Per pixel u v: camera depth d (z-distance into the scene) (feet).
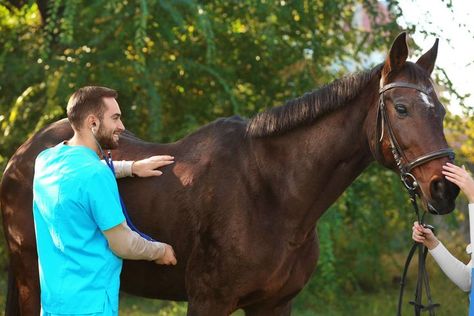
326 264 17.70
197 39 19.83
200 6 18.01
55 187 8.34
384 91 8.99
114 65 18.54
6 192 11.03
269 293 9.66
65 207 8.27
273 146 9.71
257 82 20.79
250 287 9.52
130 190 10.40
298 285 9.98
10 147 20.18
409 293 21.58
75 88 18.04
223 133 10.18
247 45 20.35
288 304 10.30
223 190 9.66
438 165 8.52
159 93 19.67
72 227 8.31
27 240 10.70
